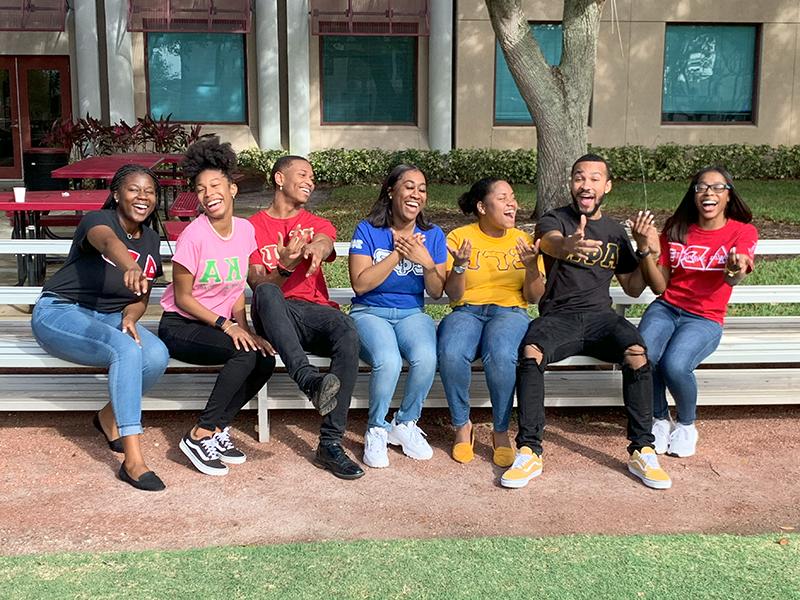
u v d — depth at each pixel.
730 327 5.48
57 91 17.09
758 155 16.97
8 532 3.60
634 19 16.95
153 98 17.34
